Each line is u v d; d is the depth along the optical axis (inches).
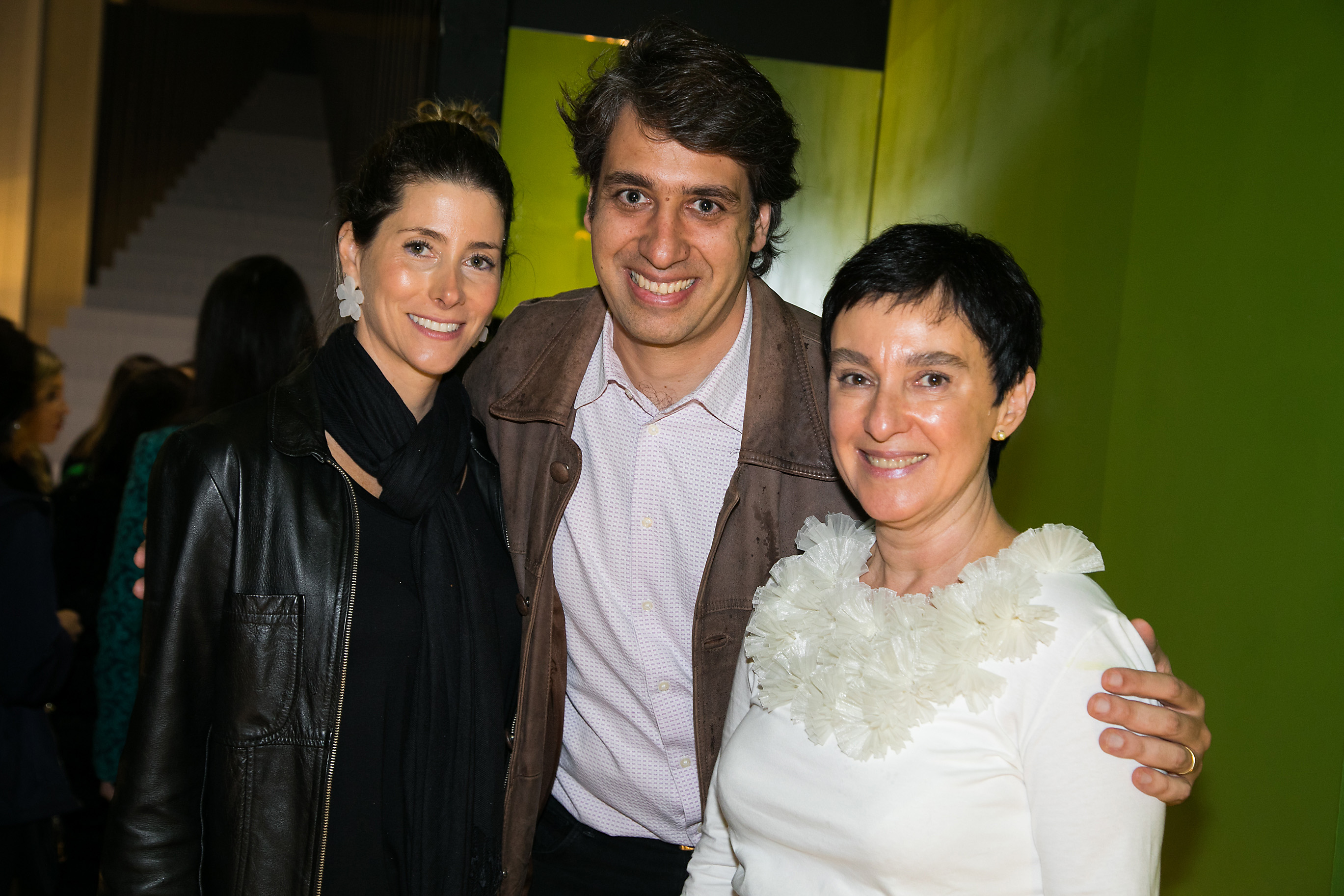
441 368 59.5
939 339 45.4
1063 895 41.6
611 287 63.9
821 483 68.0
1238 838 80.6
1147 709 42.3
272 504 57.3
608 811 73.0
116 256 355.3
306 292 95.0
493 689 63.7
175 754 55.2
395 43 177.0
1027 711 43.0
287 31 533.3
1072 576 45.9
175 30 399.9
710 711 66.4
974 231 135.9
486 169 58.6
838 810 45.8
